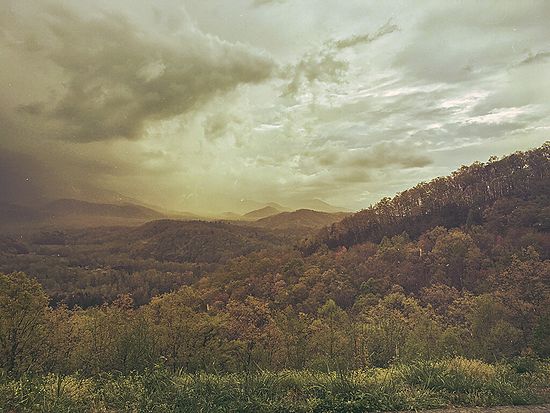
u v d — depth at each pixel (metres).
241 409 5.63
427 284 73.38
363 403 5.81
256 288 79.94
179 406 5.71
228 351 29.97
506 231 83.31
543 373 8.17
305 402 5.91
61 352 18.47
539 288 48.75
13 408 5.50
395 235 102.56
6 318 17.36
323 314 57.19
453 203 112.81
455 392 6.59
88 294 69.81
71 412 5.51
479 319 43.25
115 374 7.88
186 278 100.94
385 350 25.97
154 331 20.62
